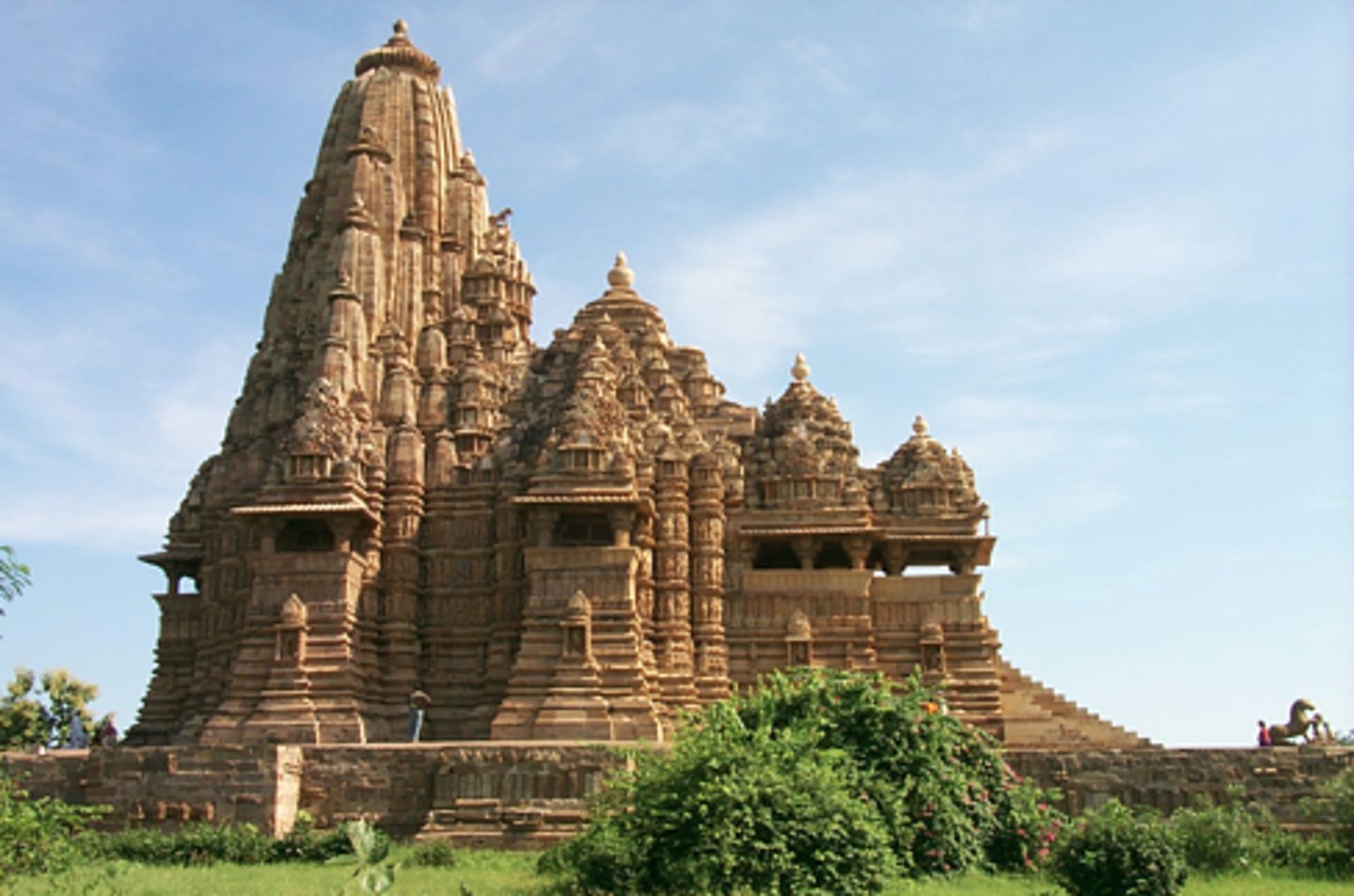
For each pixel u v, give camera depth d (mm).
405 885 34688
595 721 53375
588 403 59250
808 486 62219
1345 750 45500
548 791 45312
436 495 62500
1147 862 31781
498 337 70625
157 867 39094
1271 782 45500
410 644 60125
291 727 53531
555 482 57688
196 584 68375
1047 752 46500
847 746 36188
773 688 39250
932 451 64938
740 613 61125
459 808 45031
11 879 31531
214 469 67000
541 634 55875
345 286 65188
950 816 35781
